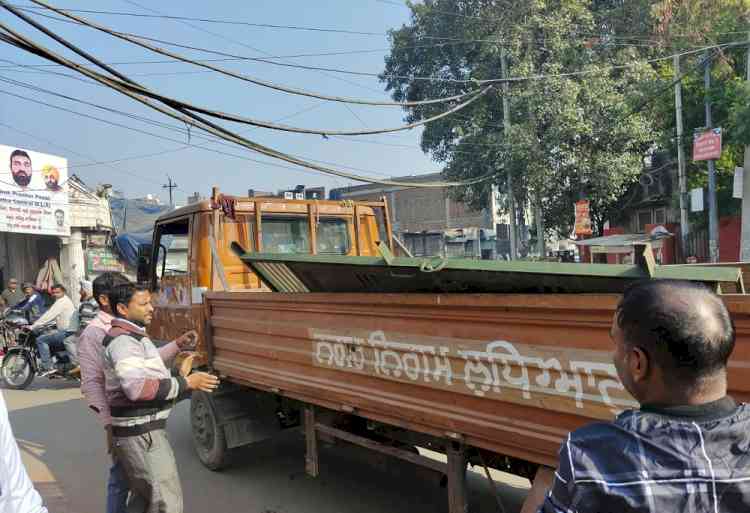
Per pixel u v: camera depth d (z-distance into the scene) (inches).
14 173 666.8
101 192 821.9
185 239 230.5
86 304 342.0
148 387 122.8
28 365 363.3
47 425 274.5
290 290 160.1
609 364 81.6
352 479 190.2
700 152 578.9
